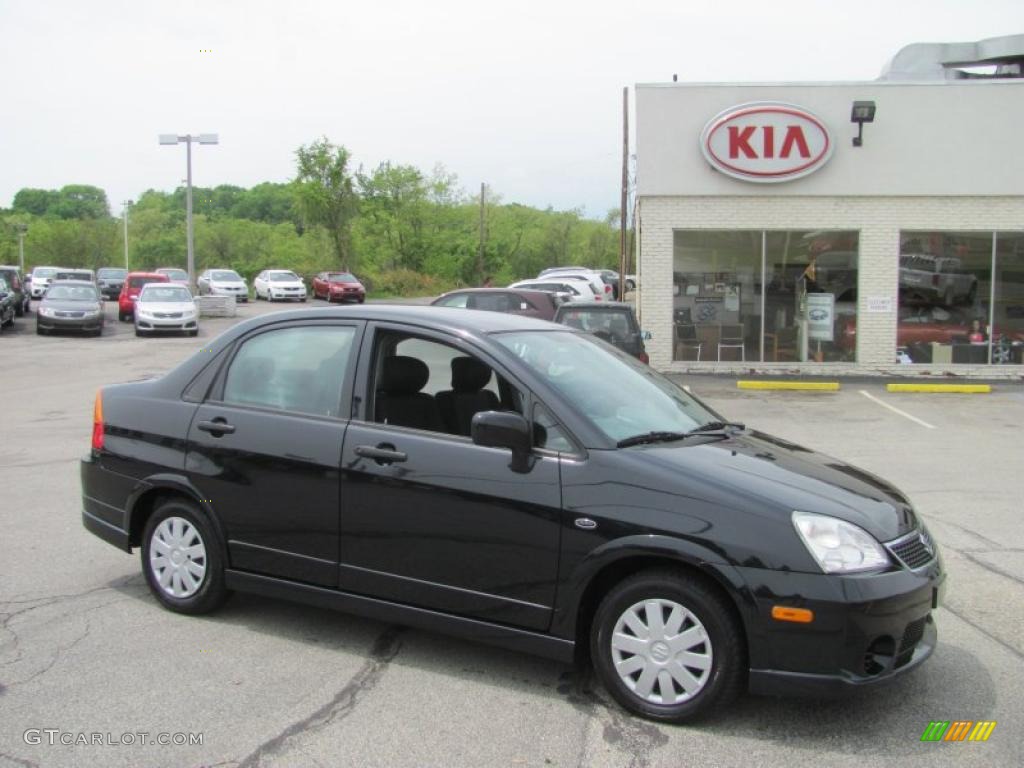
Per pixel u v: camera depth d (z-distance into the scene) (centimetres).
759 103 1798
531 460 405
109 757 350
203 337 2862
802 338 1875
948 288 1845
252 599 533
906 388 1680
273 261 7919
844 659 355
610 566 393
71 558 607
